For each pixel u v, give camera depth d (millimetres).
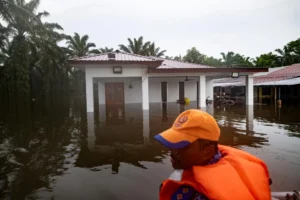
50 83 35906
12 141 7566
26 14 20516
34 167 4930
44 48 26031
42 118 12852
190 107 17109
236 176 900
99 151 6027
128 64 13609
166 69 14664
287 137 7301
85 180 4129
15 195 3629
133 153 5754
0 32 22016
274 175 4168
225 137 7367
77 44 37906
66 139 7598
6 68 24422
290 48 38875
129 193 3574
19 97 30531
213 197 825
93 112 13945
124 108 16641
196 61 43594
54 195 3576
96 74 13680
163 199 1013
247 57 43281
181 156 1027
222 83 30219
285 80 22641
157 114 13258
